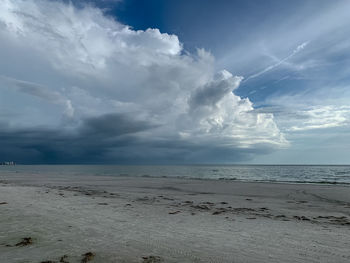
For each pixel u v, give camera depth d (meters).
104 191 16.42
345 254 4.59
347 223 7.71
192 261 4.09
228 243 5.15
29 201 10.24
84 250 4.52
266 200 13.27
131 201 11.66
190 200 12.86
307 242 5.35
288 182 27.67
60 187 18.86
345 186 21.47
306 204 12.01
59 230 5.92
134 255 4.31
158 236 5.60
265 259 4.26
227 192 17.14
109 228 6.25
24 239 5.12
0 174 43.12
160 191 17.33
